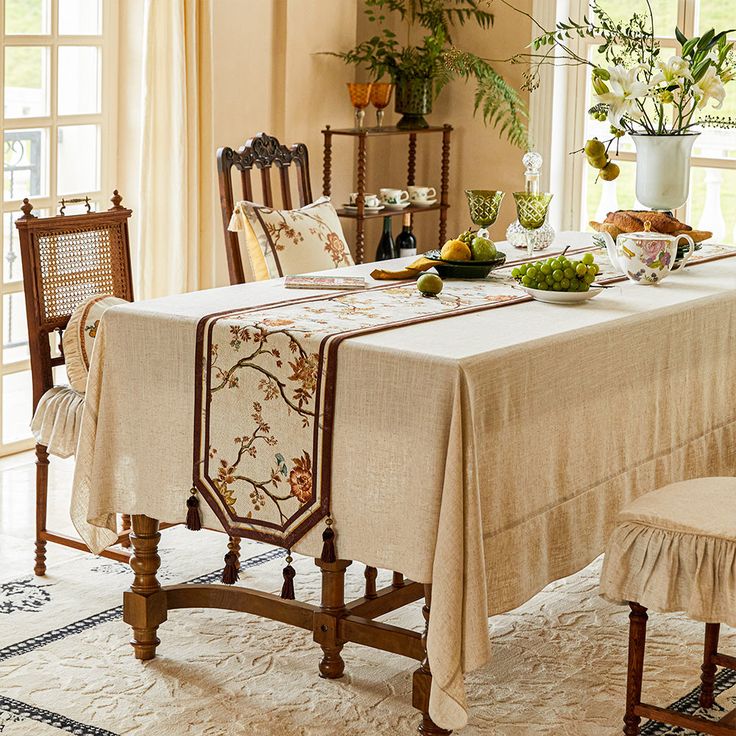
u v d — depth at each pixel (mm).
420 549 2316
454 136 5516
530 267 2934
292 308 2740
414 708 2641
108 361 2738
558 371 2482
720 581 2318
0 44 4234
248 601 2816
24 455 4543
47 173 4516
